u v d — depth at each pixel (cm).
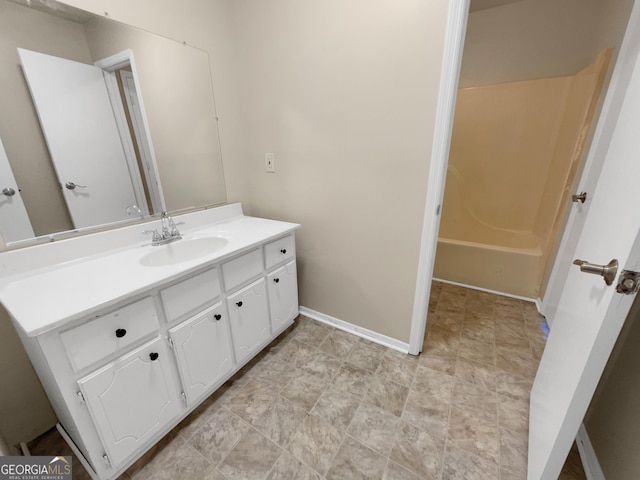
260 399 140
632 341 94
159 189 150
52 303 84
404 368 158
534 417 114
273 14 153
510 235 269
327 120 155
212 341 128
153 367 105
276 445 118
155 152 146
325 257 185
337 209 169
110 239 128
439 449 115
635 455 82
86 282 97
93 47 118
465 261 247
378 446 117
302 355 170
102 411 92
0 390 108
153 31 136
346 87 144
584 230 102
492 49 236
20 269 103
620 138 83
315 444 118
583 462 107
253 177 196
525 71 231
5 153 101
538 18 214
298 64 154
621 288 62
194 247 149
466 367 159
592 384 72
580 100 194
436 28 117
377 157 147
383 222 156
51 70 109
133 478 107
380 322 177
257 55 166
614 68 149
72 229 120
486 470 107
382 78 134
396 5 122
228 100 177
